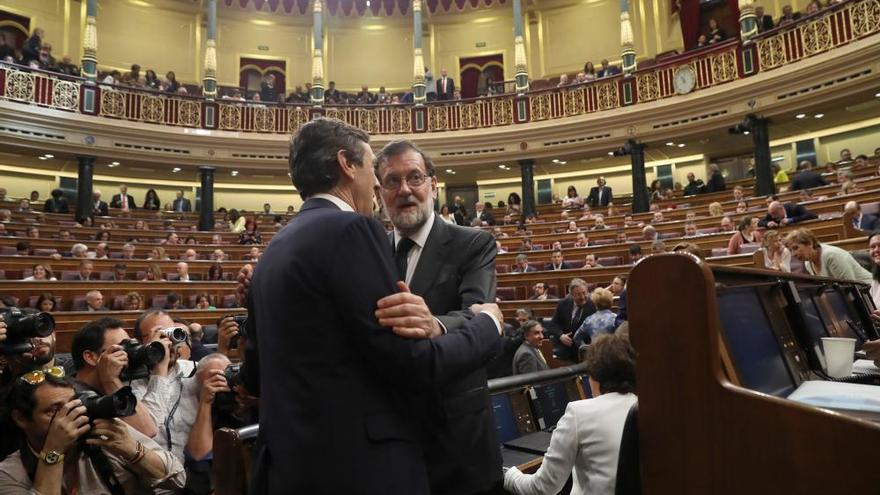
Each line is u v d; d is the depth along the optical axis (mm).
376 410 1141
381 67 18516
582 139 13883
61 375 1794
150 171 15469
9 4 14930
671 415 1107
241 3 17844
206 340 6277
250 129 14602
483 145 14695
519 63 15062
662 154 15047
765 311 1524
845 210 6035
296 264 1165
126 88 13398
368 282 1132
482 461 1536
